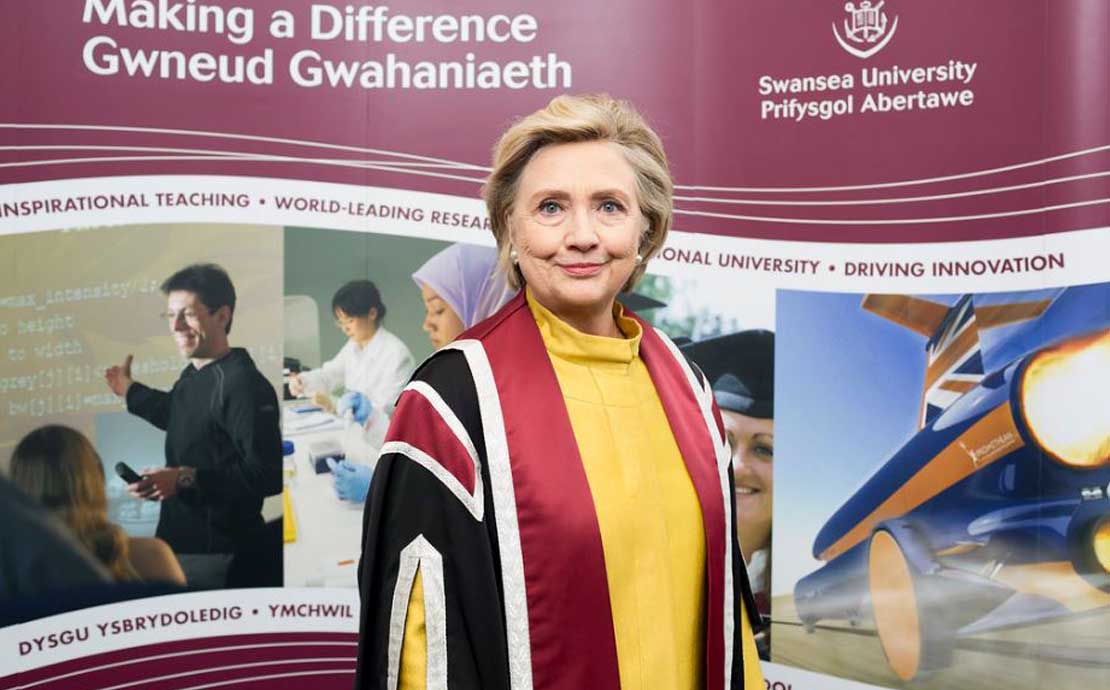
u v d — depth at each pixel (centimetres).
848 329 285
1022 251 271
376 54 287
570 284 146
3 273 274
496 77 288
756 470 289
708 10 287
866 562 285
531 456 144
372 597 146
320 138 286
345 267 288
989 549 276
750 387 289
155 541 283
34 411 276
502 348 152
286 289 287
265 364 287
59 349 278
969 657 277
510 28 288
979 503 276
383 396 290
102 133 278
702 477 154
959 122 275
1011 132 271
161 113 281
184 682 285
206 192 283
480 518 142
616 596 143
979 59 273
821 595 287
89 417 279
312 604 289
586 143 148
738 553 165
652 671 144
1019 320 272
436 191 289
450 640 140
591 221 145
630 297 290
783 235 287
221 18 282
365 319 289
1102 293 265
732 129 287
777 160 286
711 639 151
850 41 281
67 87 277
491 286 291
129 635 282
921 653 281
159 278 282
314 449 289
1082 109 265
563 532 141
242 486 286
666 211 156
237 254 285
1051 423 269
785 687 290
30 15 275
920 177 278
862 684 286
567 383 151
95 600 279
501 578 142
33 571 276
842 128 282
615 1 287
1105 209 264
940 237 278
